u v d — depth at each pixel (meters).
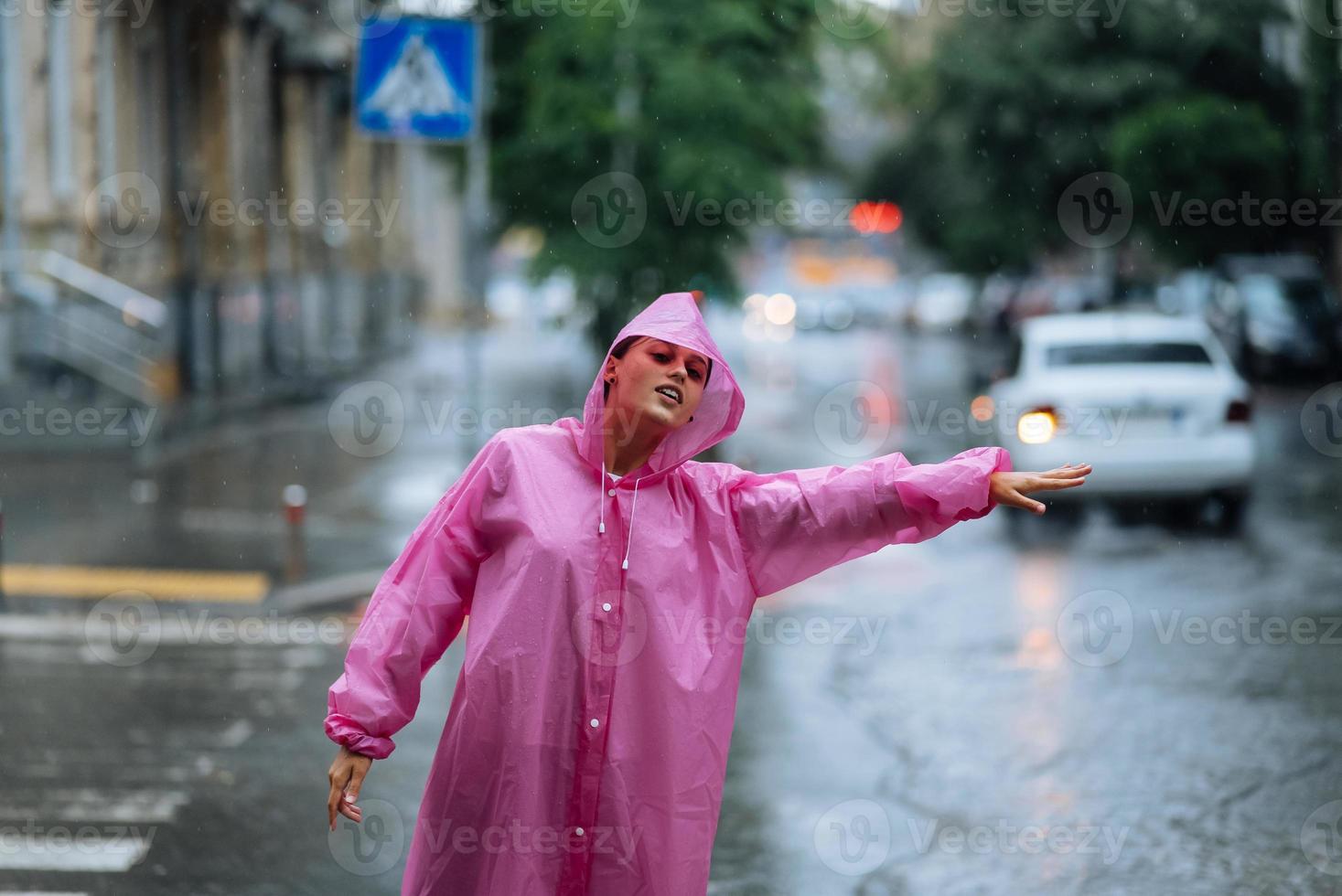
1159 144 27.36
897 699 8.92
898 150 41.09
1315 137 27.00
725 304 20.41
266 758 7.84
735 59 19.19
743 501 3.85
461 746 3.73
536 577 3.71
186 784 7.38
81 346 20.92
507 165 19.77
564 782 3.69
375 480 18.25
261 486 17.72
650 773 3.70
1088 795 7.15
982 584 12.35
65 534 14.49
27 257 21.38
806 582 12.62
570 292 20.42
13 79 21.69
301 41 33.91
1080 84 32.28
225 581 12.54
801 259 70.81
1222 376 14.55
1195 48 29.05
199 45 28.44
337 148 40.00
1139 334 15.14
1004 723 8.38
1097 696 8.90
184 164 27.70
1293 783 7.25
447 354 40.19
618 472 3.84
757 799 7.13
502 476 3.81
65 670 9.84
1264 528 14.33
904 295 60.59
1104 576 12.47
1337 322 29.20
